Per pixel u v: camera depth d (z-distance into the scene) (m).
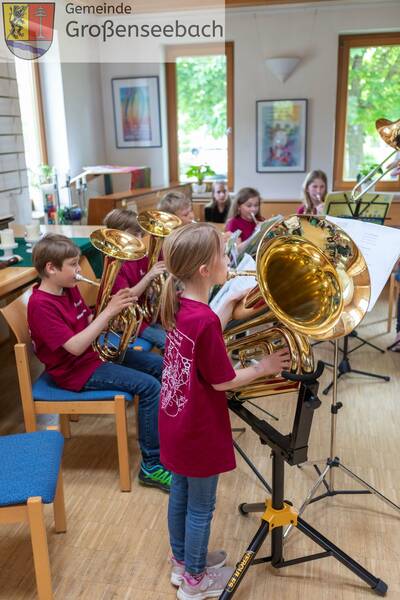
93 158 5.45
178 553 1.56
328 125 5.37
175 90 5.64
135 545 1.76
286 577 1.63
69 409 1.93
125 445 1.97
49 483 1.36
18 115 3.81
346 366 3.06
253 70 5.38
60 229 3.45
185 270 1.34
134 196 4.09
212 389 1.37
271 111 5.44
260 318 1.35
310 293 1.35
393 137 2.29
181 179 5.93
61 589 1.59
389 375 3.06
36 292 1.92
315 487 1.88
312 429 2.48
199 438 1.37
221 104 5.60
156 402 1.97
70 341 1.85
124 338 1.98
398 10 4.96
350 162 5.57
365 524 1.86
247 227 3.44
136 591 1.58
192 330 1.31
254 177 5.67
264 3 4.96
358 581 1.61
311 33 5.16
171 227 2.33
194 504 1.46
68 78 4.83
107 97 5.60
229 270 1.59
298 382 1.38
